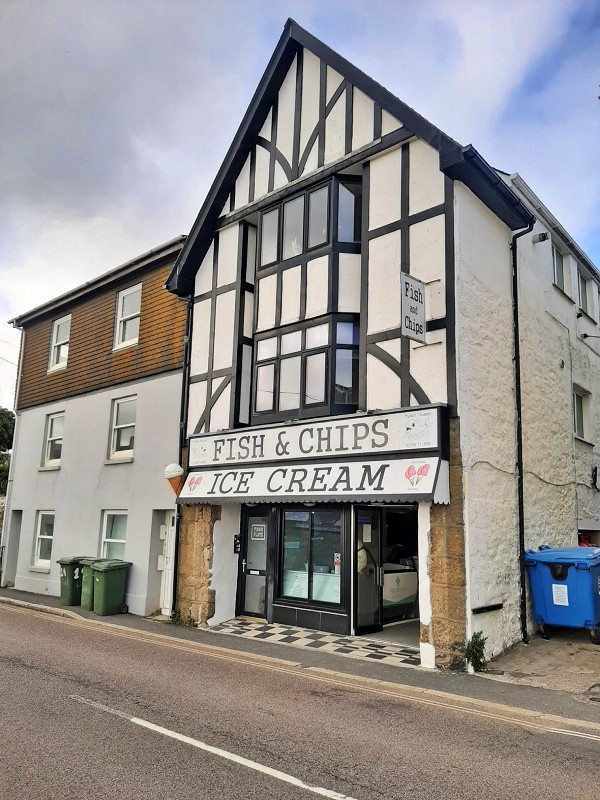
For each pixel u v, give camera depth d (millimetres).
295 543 10555
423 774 4496
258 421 10711
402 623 10430
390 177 9461
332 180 10156
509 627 8711
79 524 14156
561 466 11680
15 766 4395
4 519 16797
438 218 8766
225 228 12086
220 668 7754
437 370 8414
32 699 6027
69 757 4582
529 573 9375
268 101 11547
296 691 6758
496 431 9078
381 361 9039
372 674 7516
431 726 5645
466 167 8508
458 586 7789
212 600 10727
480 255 9234
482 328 9023
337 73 10477
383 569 10305
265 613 10773
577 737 5406
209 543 10875
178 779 4258
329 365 9625
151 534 12133
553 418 11578
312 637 9516
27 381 17297
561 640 9172
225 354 11500
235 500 10227
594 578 8922
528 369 10586
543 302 11742
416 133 9000
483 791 4227
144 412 13070
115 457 13781
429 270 8727
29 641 9164
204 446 11336
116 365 14148
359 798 4066
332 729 5461
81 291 15617
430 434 8156
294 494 9367
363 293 9477
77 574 12750
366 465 8719
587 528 12773
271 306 10836
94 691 6379
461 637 7680
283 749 4902
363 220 9680
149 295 13758
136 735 5086
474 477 8273
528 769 4633
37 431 16375
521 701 6426
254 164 11695
